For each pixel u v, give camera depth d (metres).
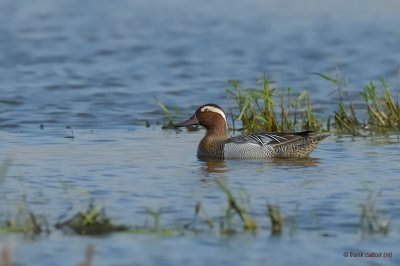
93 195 13.09
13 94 23.47
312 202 12.61
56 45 32.19
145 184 13.85
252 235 11.16
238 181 14.05
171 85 25.17
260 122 19.20
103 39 33.59
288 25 36.75
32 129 19.22
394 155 16.09
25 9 41.00
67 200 12.77
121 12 40.44
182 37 34.16
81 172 14.73
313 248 10.72
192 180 14.16
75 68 27.91
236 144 16.28
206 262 10.22
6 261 9.63
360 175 14.40
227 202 12.66
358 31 35.00
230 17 38.84
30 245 10.73
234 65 28.67
